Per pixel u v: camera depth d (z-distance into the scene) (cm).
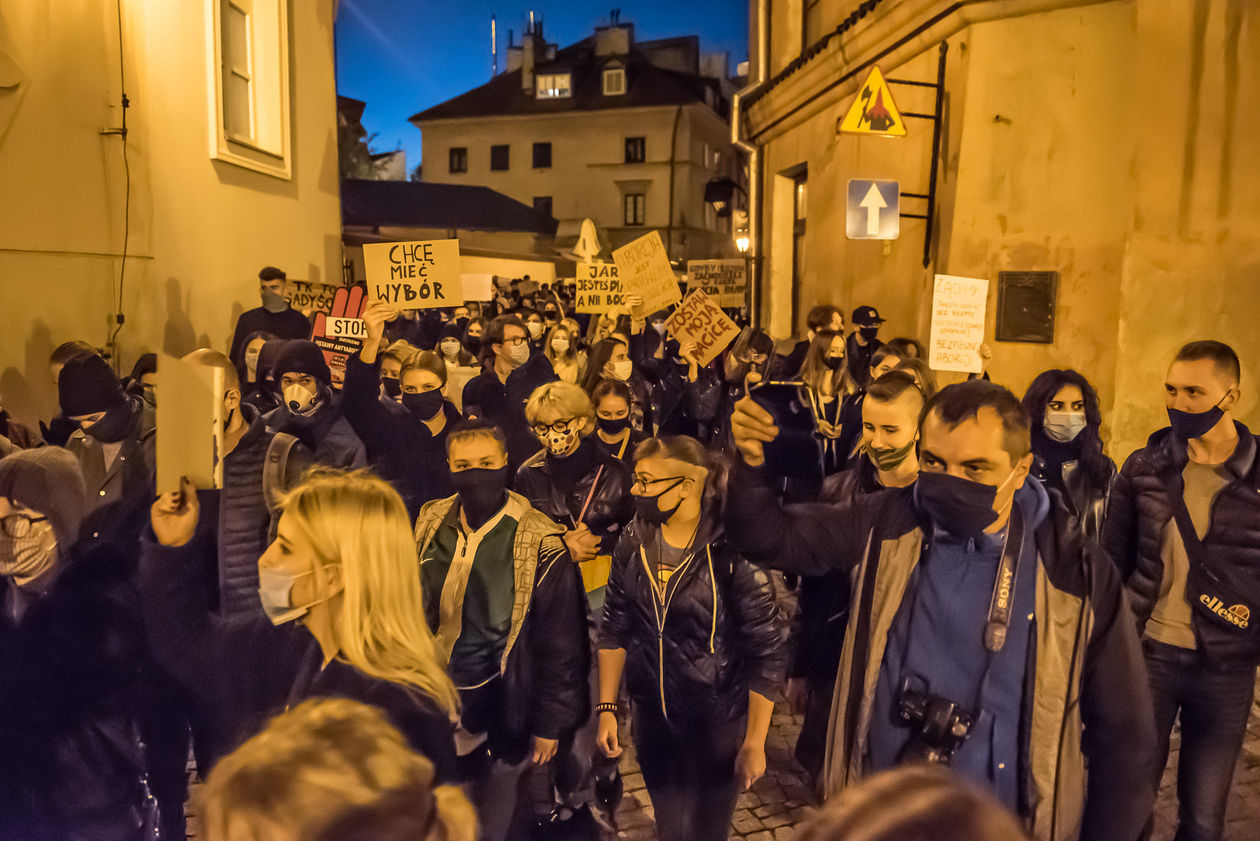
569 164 4112
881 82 740
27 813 219
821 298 1076
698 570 255
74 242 594
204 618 215
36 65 559
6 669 217
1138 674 194
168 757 236
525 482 370
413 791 104
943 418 194
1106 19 700
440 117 4175
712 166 4238
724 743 260
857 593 214
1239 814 331
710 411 636
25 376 551
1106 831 194
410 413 431
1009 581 195
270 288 725
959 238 773
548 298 1444
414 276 525
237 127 899
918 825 79
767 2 1266
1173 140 672
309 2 1034
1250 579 266
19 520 240
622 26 4125
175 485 211
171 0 709
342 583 185
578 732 285
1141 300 688
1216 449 273
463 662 260
